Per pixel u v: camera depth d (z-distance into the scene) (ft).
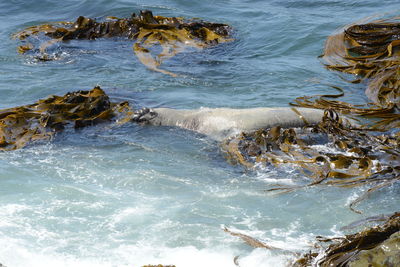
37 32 76.79
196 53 68.95
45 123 49.21
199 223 35.55
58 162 43.32
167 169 42.73
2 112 51.06
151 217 36.09
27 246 32.60
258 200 38.52
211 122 49.26
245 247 33.09
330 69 63.36
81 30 75.31
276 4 88.79
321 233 34.73
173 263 31.68
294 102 54.65
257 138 45.62
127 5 87.71
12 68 64.39
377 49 66.90
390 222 31.58
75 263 31.42
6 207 36.55
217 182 40.93
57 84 59.93
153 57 67.46
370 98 55.77
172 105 54.54
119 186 39.96
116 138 47.98
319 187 39.96
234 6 88.12
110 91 57.98
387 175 40.88
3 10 87.35
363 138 46.16
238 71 63.16
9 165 42.45
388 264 28.25
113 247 32.99
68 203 37.37
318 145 45.37
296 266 30.94
